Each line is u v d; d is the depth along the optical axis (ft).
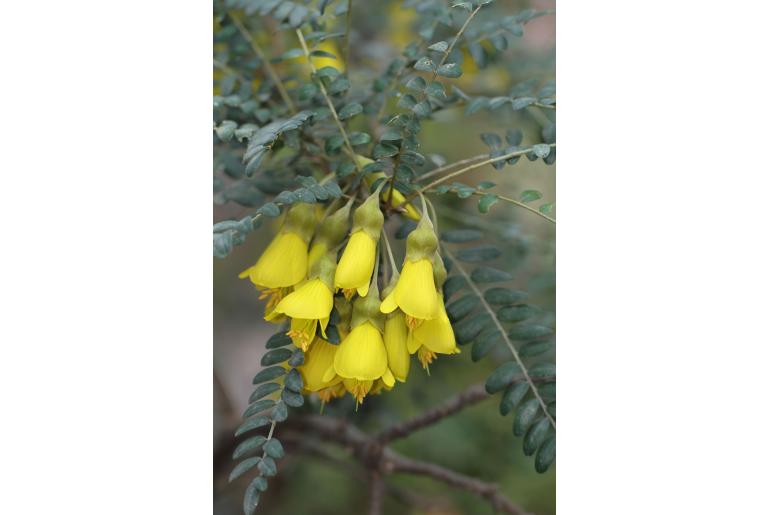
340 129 1.43
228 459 1.99
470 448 2.23
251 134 1.41
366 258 1.33
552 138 1.53
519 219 1.98
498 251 1.52
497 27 1.61
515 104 1.47
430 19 1.72
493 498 1.90
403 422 1.86
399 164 1.37
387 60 1.88
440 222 1.88
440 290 1.36
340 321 1.36
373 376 1.31
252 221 1.29
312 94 1.47
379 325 1.33
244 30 1.66
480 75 1.87
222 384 2.02
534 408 1.41
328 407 1.94
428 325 1.34
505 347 1.77
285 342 1.38
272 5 1.55
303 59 1.69
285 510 2.33
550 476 2.20
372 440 1.90
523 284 1.96
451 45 1.36
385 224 1.47
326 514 2.37
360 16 1.99
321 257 1.35
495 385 1.43
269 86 1.61
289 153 1.63
